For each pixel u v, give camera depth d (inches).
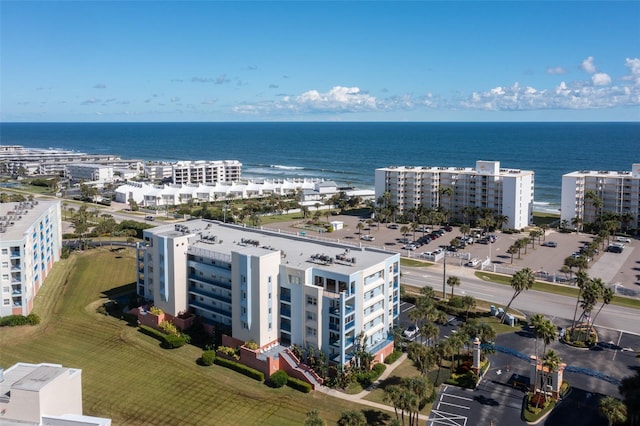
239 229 5693.9
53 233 7037.4
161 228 5487.2
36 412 2571.4
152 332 4845.0
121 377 4126.5
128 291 6072.8
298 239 5265.8
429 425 3472.0
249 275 4254.4
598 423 3469.5
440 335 4852.4
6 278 5142.7
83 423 2539.4
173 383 4035.4
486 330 4222.4
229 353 4345.5
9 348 4638.3
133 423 3526.1
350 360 4114.2
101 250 7815.0
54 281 6373.0
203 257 4835.1
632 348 4564.5
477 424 3484.3
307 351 4215.1
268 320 4313.5
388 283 4559.5
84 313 5418.3
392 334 4613.7
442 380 4052.7
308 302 4178.2
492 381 4047.7
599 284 4643.2
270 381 4023.1
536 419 3508.9
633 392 3235.7
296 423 3535.9
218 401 3794.3
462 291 6102.4
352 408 3688.5
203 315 4965.6
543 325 3895.2
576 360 4350.4
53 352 4557.1
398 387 3181.6
